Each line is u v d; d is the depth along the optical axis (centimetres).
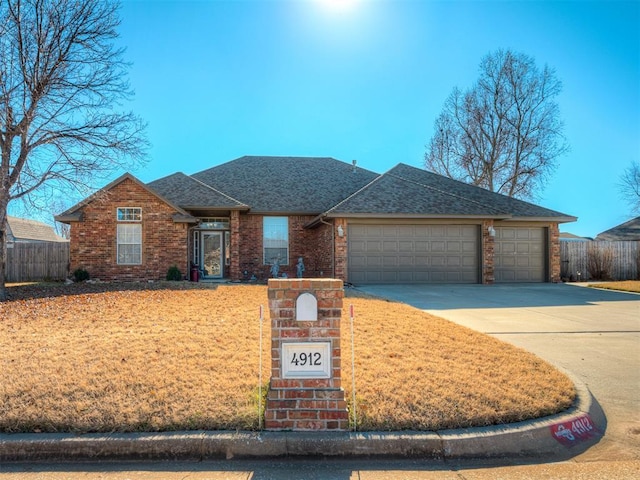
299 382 399
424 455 373
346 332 707
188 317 806
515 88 3028
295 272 1958
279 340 404
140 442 372
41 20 1156
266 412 396
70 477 343
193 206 1730
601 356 666
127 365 516
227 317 809
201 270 1898
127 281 1544
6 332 702
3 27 1107
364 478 342
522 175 3078
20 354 562
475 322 907
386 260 1673
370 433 387
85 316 830
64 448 370
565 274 2052
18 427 390
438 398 439
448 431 390
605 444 401
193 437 377
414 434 384
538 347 716
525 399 444
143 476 345
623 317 976
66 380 469
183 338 639
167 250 1605
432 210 1659
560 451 387
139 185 1598
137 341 620
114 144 1267
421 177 2142
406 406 423
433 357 582
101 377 479
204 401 430
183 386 462
